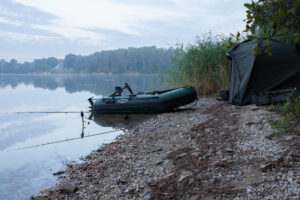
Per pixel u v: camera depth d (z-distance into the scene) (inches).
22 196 136.4
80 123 337.7
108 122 322.3
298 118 189.2
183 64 485.4
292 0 76.4
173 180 127.2
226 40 434.0
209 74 455.8
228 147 160.4
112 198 119.0
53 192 135.9
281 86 285.7
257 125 193.8
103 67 6225.4
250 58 298.2
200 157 151.7
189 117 287.3
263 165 125.3
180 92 344.2
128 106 356.8
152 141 207.2
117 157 179.2
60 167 180.9
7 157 207.3
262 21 81.7
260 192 102.3
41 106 561.3
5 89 1177.4
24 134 291.0
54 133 290.7
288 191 98.3
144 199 113.1
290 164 120.9
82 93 892.6
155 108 343.6
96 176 149.6
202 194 109.7
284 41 306.8
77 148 227.0
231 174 123.4
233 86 327.3
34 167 183.2
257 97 275.9
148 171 144.6
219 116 260.8
